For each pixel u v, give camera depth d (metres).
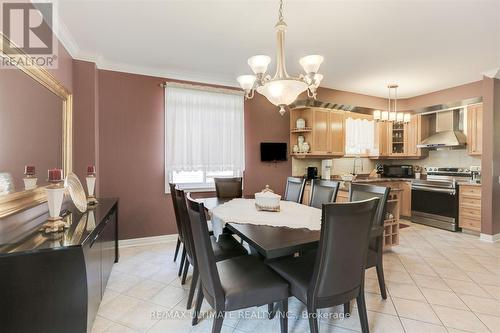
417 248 3.53
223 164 4.18
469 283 2.55
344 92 5.00
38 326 1.44
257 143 4.52
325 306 1.56
